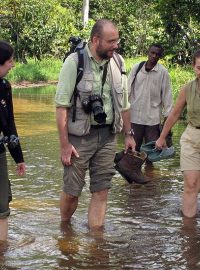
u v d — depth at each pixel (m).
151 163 8.95
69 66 5.40
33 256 4.95
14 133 5.11
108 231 5.66
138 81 8.45
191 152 6.14
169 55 19.31
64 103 5.40
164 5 17.53
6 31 35.50
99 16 43.94
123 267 4.72
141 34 40.03
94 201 5.77
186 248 5.21
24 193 7.05
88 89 5.41
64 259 4.89
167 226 5.87
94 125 5.51
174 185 7.64
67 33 37.44
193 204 6.24
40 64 33.50
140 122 8.48
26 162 8.80
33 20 36.09
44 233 5.57
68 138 5.54
